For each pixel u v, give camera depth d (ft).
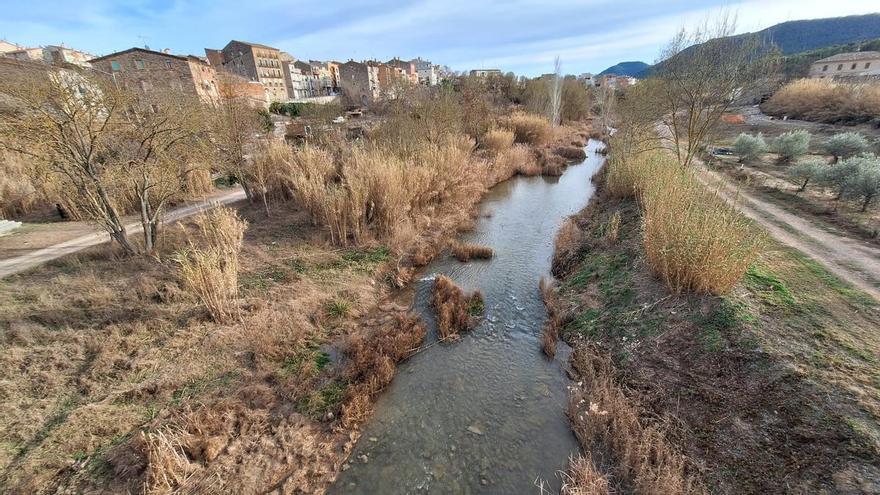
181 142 35.58
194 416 18.20
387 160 46.09
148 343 22.94
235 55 190.08
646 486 14.89
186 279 25.72
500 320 28.63
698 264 22.82
